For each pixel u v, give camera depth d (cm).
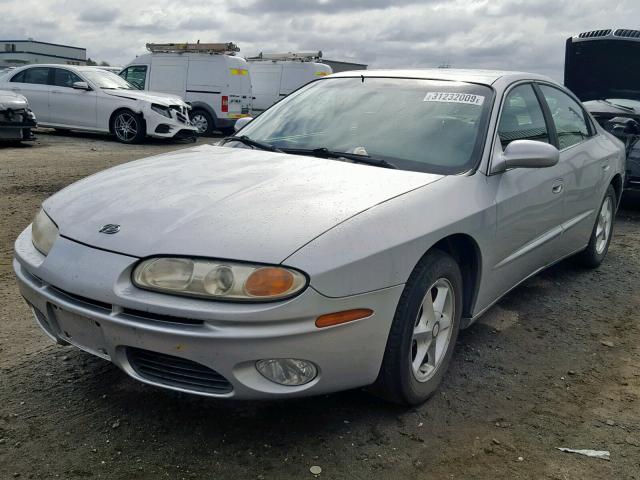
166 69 1745
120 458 253
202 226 253
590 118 517
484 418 297
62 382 310
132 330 243
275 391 246
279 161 331
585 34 811
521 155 336
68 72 1458
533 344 386
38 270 270
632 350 384
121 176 317
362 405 301
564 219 434
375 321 260
